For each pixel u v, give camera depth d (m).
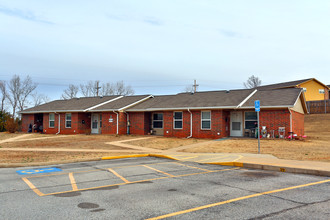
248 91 25.70
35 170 10.88
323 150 15.32
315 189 7.50
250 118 22.80
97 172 10.36
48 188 7.78
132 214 5.46
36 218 5.22
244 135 23.00
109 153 15.94
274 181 8.59
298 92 22.75
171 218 5.22
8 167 11.68
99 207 5.95
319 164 10.89
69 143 21.22
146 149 17.80
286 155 13.73
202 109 23.17
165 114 25.53
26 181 8.75
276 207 5.88
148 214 5.46
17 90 52.25
